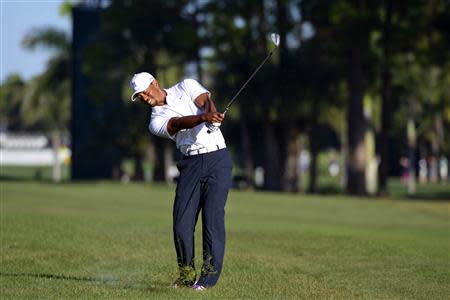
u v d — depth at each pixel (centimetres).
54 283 3459
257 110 18200
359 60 15512
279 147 18462
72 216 6744
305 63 16962
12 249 4544
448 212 10162
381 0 15162
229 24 17138
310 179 18188
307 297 3253
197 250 4591
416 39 15475
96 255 4369
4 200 9756
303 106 17425
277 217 8725
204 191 3247
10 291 3247
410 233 6612
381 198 13688
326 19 16150
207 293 3164
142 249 4603
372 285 3616
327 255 4562
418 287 3581
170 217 7438
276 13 17038
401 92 19225
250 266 4075
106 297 3072
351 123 15650
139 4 19362
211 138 3228
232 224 6856
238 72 17300
